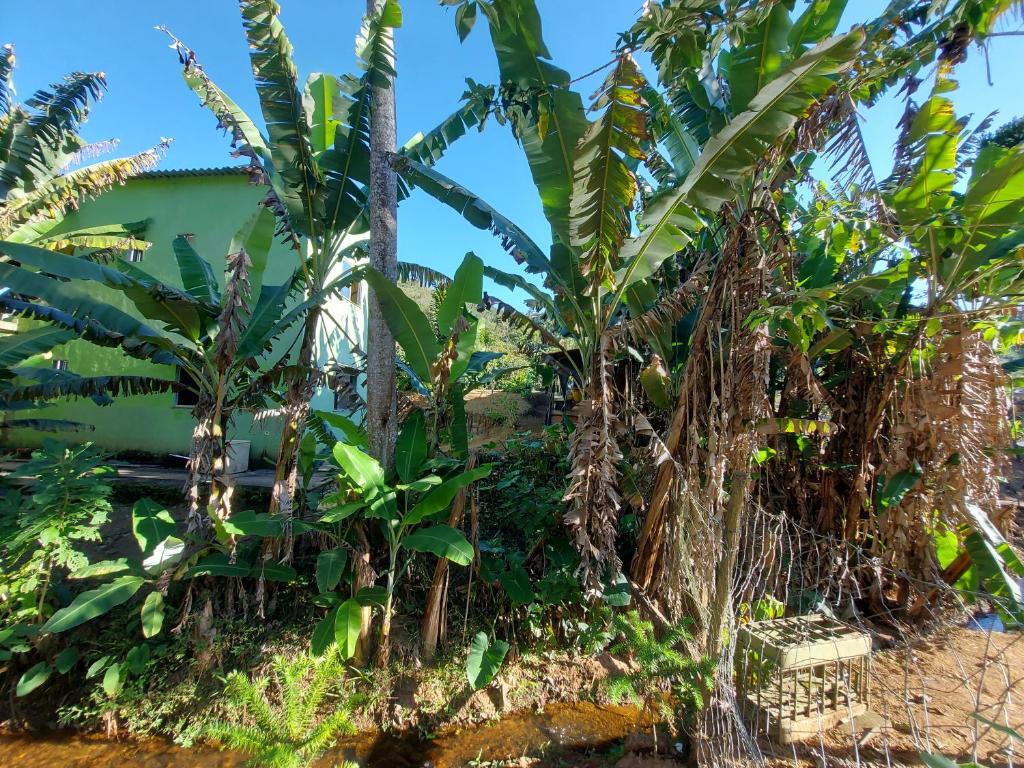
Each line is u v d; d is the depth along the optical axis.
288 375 4.40
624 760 3.20
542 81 3.50
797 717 3.05
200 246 9.87
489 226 4.54
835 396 5.18
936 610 4.24
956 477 3.76
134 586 3.67
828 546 4.48
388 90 4.74
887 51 3.48
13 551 3.67
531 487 5.16
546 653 4.13
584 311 4.46
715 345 4.01
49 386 5.25
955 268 3.87
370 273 4.05
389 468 4.53
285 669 2.97
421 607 4.46
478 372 5.85
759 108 2.77
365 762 3.29
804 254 5.54
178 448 9.73
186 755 3.29
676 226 3.51
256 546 4.68
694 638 3.51
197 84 4.17
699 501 3.57
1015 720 3.23
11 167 6.09
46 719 3.55
